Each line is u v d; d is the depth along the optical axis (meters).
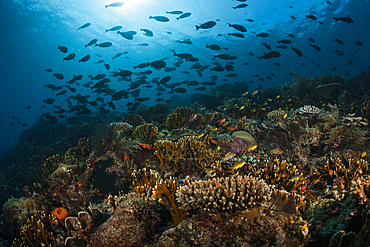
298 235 2.36
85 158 7.78
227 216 2.19
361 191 2.37
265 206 2.46
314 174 4.41
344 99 9.81
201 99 16.45
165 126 9.25
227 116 9.90
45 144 16.05
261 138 6.44
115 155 5.81
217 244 2.10
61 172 5.78
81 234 2.45
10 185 10.46
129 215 2.40
